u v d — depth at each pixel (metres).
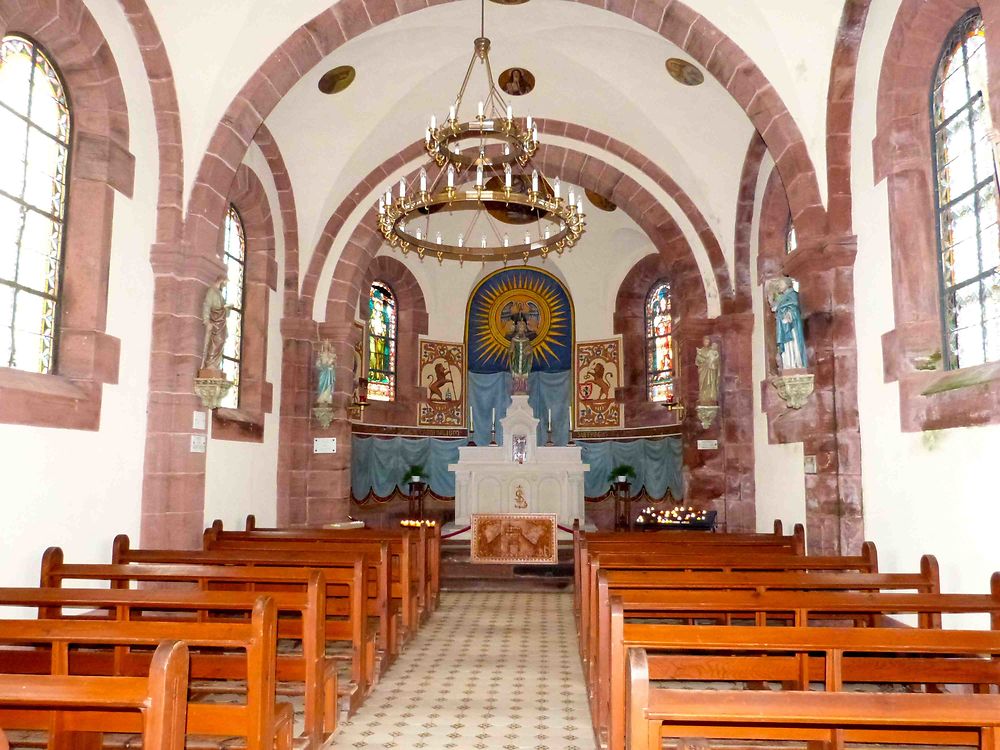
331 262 15.16
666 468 20.50
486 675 8.41
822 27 9.64
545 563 14.88
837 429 9.46
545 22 12.61
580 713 7.12
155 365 9.55
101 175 8.60
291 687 6.30
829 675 4.34
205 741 5.23
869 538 9.08
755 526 14.31
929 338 8.20
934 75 8.43
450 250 11.42
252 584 7.56
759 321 14.20
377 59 12.87
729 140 13.94
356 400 15.91
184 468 9.63
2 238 7.43
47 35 8.00
